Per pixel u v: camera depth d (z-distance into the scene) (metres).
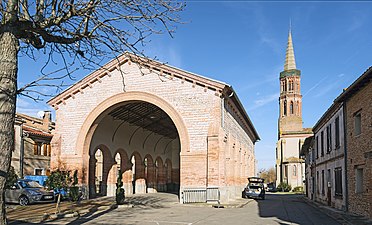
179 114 23.84
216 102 23.34
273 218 16.98
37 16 7.35
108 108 25.42
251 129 43.69
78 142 25.66
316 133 31.38
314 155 32.66
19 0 7.04
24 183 23.23
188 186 23.00
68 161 25.64
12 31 6.73
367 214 16.23
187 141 23.44
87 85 25.88
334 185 23.08
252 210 21.09
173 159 48.31
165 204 23.42
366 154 16.02
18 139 31.53
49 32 7.51
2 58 6.59
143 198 29.72
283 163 71.31
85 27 7.81
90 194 26.78
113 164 31.41
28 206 20.61
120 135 32.84
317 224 15.06
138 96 24.77
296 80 77.38
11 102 6.60
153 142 41.38
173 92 24.16
